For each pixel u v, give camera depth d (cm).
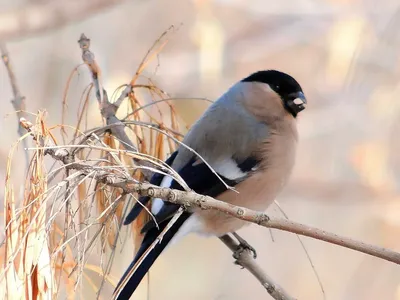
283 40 1339
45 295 467
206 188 754
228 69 1315
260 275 697
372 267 1118
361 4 1267
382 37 1248
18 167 959
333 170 1277
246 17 1348
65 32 1196
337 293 1150
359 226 1238
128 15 1262
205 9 1248
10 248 466
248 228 1203
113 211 526
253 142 777
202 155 761
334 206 1258
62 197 505
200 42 1239
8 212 475
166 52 1259
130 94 724
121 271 696
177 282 1156
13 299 460
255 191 783
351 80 1257
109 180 521
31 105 1134
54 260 484
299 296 1156
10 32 1106
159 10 1275
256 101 804
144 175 701
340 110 1270
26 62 1162
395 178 1263
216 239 1189
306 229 541
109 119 711
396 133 1263
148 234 685
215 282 1160
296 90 812
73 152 534
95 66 745
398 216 1223
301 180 1263
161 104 1127
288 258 1188
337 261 1181
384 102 1255
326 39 1321
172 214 688
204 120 792
